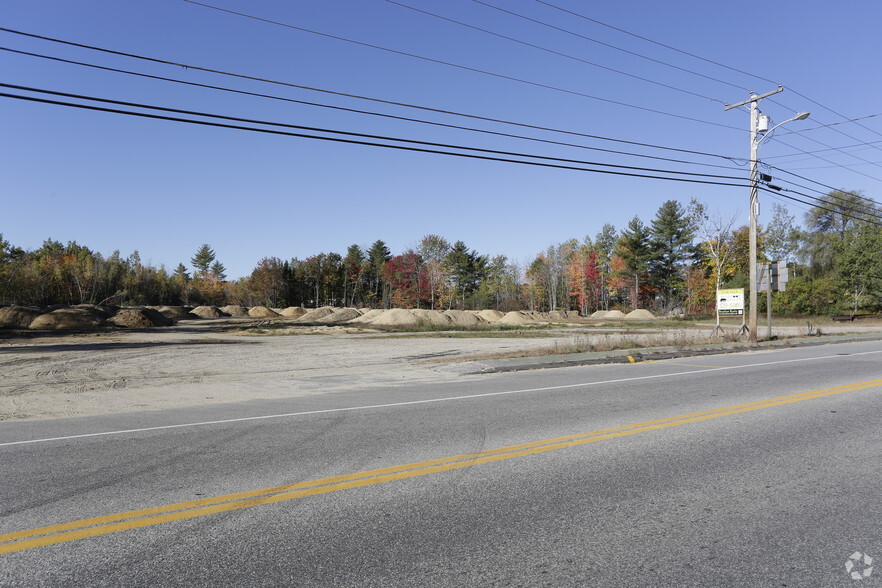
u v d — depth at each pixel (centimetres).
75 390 1109
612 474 470
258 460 518
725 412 745
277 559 312
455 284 9406
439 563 306
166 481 455
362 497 415
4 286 5975
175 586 281
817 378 1116
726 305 2397
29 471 487
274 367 1608
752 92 2105
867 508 390
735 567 301
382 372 1390
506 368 1378
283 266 10212
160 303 9888
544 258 9219
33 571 298
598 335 2959
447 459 518
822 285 4919
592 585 280
